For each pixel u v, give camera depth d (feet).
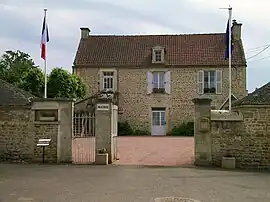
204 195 27.89
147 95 102.99
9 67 144.87
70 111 45.16
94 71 104.12
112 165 43.80
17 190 29.07
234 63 100.48
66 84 93.35
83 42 110.93
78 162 45.39
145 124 102.68
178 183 32.71
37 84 92.84
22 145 45.57
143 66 103.40
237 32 106.32
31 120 45.44
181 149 61.16
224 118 43.80
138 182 32.99
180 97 102.22
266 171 41.24
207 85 101.91
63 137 44.96
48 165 43.16
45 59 59.06
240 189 30.42
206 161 43.98
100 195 27.45
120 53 107.45
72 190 29.19
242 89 100.01
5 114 45.96
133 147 64.44
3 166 42.04
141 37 112.37
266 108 43.52
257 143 43.47
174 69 102.83
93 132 50.24
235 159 43.39
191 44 108.37
